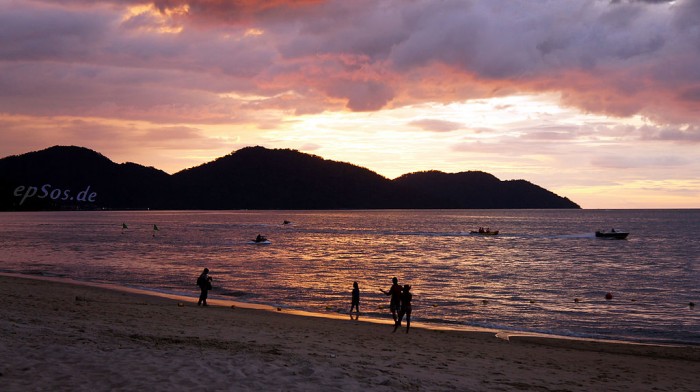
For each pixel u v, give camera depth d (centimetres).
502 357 1552
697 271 4988
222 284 3719
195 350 1155
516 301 3164
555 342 1970
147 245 7762
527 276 4512
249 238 9669
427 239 9969
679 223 18912
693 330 2381
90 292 2836
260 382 869
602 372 1413
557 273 4750
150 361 967
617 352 1816
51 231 11762
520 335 2119
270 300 3022
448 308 2872
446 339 1875
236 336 1523
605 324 2506
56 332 1262
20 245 7531
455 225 16800
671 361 1664
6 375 815
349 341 1636
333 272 4638
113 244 7881
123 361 955
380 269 4922
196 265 5041
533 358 1579
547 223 19075
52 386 773
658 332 2338
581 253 7056
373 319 2439
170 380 841
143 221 19088
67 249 6862
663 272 4888
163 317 1919
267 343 1418
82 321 1595
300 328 1895
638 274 4706
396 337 1838
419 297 3272
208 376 884
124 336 1318
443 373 1174
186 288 3419
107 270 4459
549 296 3388
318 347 1427
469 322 2458
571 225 17275
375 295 3300
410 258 6144
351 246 8075
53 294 2564
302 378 921
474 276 4478
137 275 4128
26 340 1110
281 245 8162
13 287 2764
